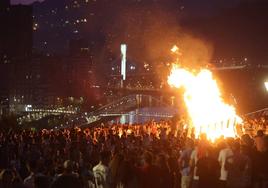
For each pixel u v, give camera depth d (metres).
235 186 21.02
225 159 21.23
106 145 29.08
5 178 14.07
